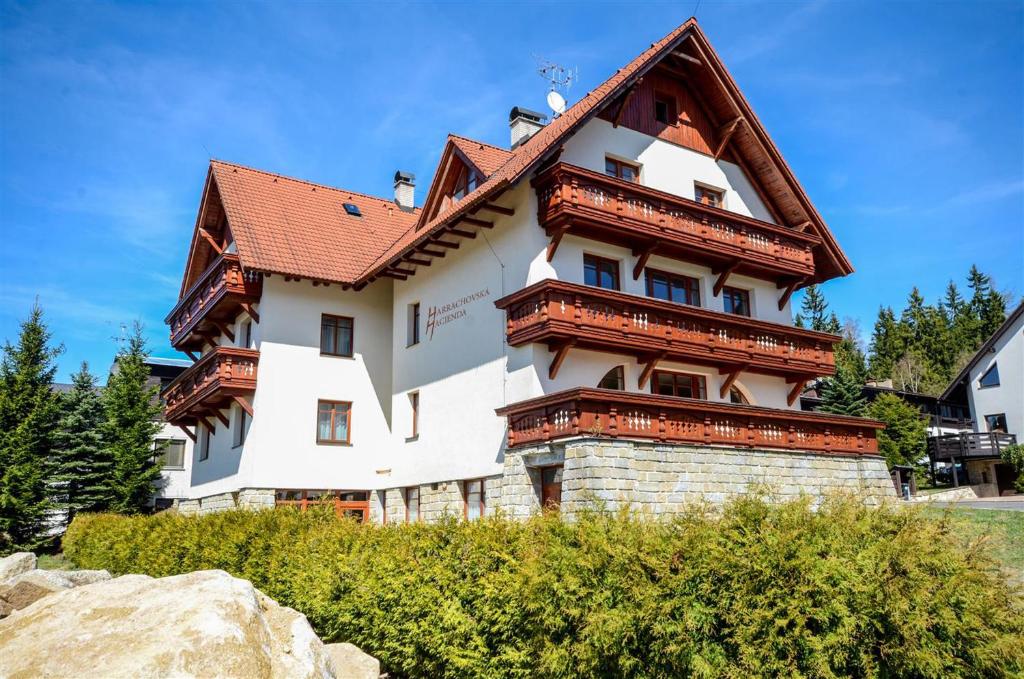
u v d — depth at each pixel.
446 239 24.73
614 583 8.40
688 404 19.39
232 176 30.22
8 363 34.94
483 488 22.59
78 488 35.97
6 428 33.91
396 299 28.08
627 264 22.75
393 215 33.69
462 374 23.66
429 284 26.14
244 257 25.78
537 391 20.27
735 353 23.27
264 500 25.41
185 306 31.78
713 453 19.77
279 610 8.14
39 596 13.55
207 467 30.62
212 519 18.53
